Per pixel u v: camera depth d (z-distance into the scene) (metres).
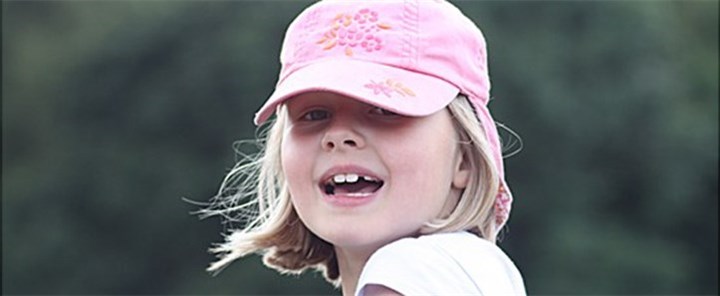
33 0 37.69
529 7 35.00
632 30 35.66
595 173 35.62
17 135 37.28
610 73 35.59
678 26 37.47
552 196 35.12
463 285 4.27
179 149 35.97
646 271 35.16
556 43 35.12
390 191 4.42
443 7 4.64
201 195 35.78
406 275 4.24
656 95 35.84
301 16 4.66
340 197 4.43
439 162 4.46
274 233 4.86
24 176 36.69
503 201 4.69
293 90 4.43
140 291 36.03
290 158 4.52
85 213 36.41
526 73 34.66
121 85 36.53
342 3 4.59
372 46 4.50
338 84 4.40
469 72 4.59
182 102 35.66
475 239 4.47
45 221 36.28
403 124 4.43
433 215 4.48
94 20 37.19
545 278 34.62
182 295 35.44
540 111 34.81
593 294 34.59
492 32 34.53
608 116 35.50
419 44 4.52
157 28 35.75
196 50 35.53
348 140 4.43
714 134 36.34
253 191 5.11
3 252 35.91
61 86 36.97
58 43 37.44
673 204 36.00
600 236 35.09
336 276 4.99
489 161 4.54
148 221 35.94
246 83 35.06
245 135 35.31
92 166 36.28
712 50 37.75
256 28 35.12
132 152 36.25
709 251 36.28
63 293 35.91
